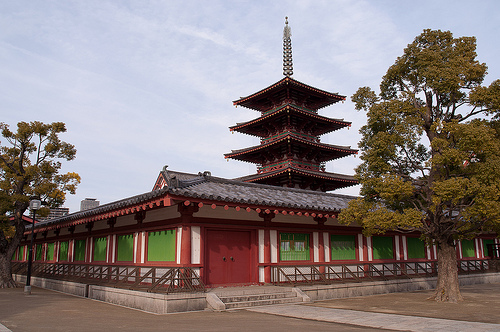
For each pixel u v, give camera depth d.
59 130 28.12
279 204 17.80
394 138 17.86
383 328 11.30
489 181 15.72
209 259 17.59
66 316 13.02
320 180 42.59
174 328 10.74
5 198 24.77
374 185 17.91
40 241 34.91
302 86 40.66
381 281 21.88
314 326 11.32
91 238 25.34
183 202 15.62
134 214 20.27
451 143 17.62
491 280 30.78
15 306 15.63
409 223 16.52
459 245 31.17
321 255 21.45
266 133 44.59
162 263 17.52
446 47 18.88
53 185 26.45
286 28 48.88
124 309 15.18
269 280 19.06
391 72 19.73
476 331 10.70
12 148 27.16
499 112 17.91
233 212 18.56
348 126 44.34
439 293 18.31
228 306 14.96
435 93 19.02
